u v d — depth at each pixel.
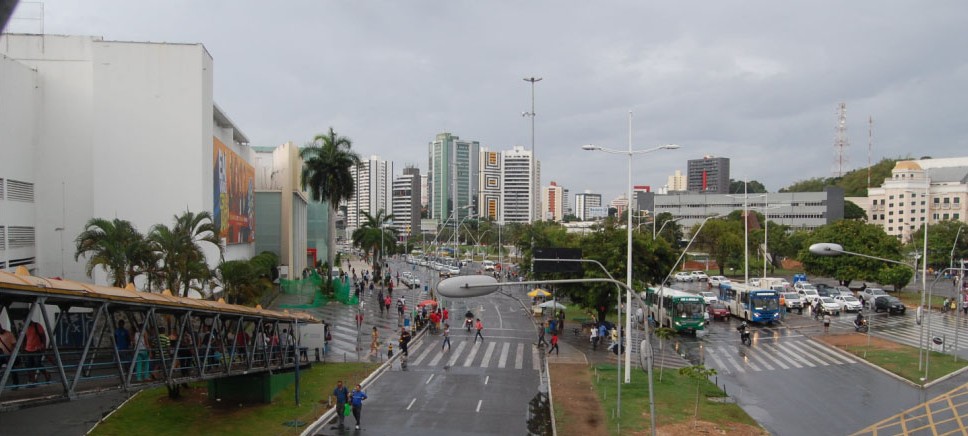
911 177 154.00
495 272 106.50
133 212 42.50
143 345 22.89
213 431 24.44
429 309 63.09
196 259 33.09
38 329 18.27
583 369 37.44
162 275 32.09
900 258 75.12
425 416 28.03
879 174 184.62
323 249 112.62
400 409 29.16
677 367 38.44
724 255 102.94
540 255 25.42
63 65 41.94
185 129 43.19
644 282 48.31
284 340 35.94
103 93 42.25
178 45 43.00
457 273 99.56
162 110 43.00
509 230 181.12
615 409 28.23
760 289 57.84
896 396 31.05
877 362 38.69
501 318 61.69
